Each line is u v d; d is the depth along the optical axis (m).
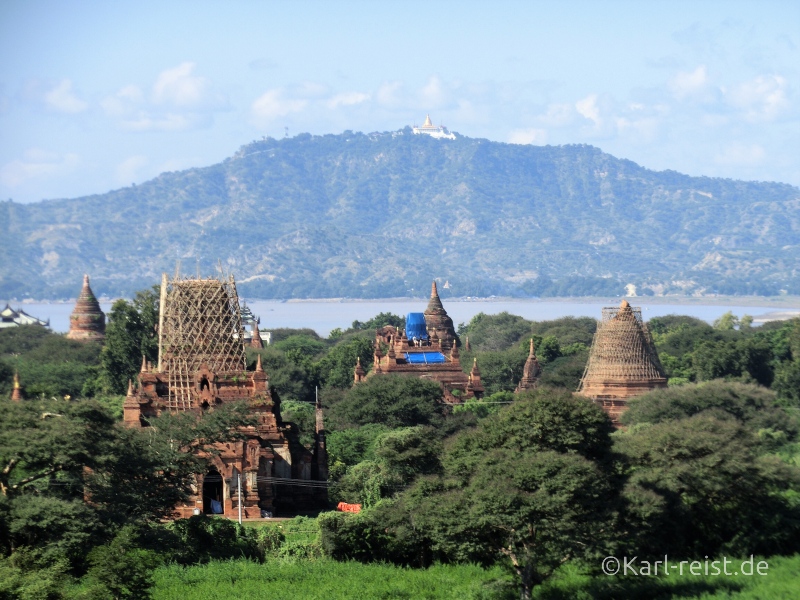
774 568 168.88
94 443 173.12
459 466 174.50
